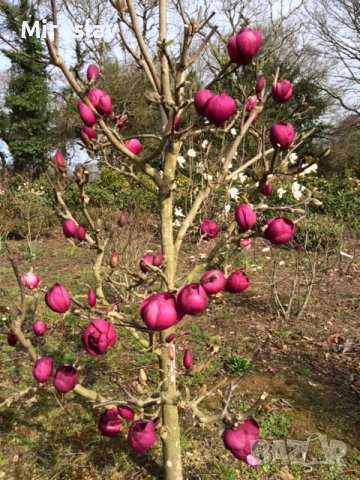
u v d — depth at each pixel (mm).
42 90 20172
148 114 9461
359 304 5051
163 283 1677
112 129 1586
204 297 1094
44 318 4344
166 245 1679
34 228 9469
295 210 1453
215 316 4590
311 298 5230
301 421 2811
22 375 3350
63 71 1308
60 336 4020
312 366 3586
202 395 1520
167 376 1717
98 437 2646
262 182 1397
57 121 17578
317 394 3141
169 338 1531
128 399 1472
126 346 3580
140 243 5824
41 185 12320
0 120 20453
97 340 1184
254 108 1637
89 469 2400
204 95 1234
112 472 2371
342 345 3967
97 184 10758
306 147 17172
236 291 1354
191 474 2338
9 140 20984
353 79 16641
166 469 1939
